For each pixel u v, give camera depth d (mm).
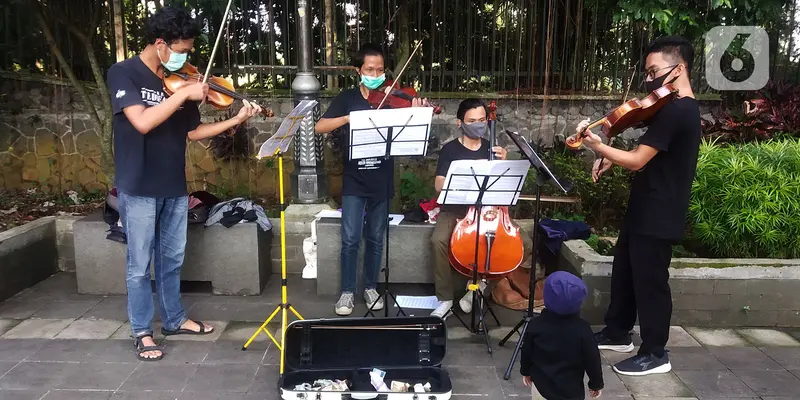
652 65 2738
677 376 2863
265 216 3959
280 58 5895
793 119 4738
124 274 3807
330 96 5500
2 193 5391
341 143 5336
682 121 2629
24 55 5547
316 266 3979
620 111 2592
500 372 2883
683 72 2697
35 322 3398
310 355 2768
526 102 5656
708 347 3172
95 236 3762
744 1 3834
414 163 5570
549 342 2104
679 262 3393
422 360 2793
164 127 2926
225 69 5660
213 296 3840
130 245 2967
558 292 2066
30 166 5574
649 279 2834
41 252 4070
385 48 5824
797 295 3393
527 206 4602
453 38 5914
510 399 2645
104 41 5598
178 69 2791
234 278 3828
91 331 3289
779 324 3428
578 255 3525
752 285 3375
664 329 2869
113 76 2760
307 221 4160
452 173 2799
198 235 3777
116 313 3545
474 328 3320
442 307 3475
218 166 5594
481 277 3240
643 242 2814
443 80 5805
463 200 2922
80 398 2604
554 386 2121
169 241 3127
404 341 2811
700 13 3996
